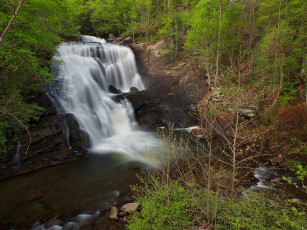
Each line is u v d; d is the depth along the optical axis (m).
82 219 4.81
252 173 7.08
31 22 8.25
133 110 13.66
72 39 22.44
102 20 32.34
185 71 17.34
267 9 13.94
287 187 6.10
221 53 15.57
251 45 15.61
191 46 15.91
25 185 6.55
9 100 7.19
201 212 4.05
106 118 12.03
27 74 8.74
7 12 7.40
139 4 25.25
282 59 10.88
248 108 10.84
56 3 9.07
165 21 21.67
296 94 11.21
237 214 4.01
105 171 7.48
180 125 13.92
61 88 12.43
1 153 7.34
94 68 16.12
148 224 3.95
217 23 14.45
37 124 8.98
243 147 9.21
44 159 8.09
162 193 4.69
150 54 20.55
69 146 9.15
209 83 14.88
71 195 5.92
